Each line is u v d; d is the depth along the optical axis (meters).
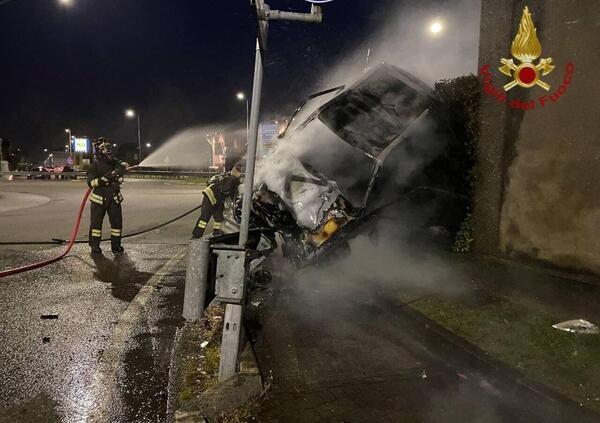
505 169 5.74
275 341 4.30
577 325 4.01
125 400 3.25
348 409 3.19
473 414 3.14
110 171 8.09
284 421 3.03
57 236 9.80
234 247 3.26
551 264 5.18
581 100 4.75
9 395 3.31
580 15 4.73
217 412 3.04
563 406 2.90
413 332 4.41
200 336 4.29
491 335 3.96
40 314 4.98
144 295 5.67
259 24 3.02
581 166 4.78
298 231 5.59
